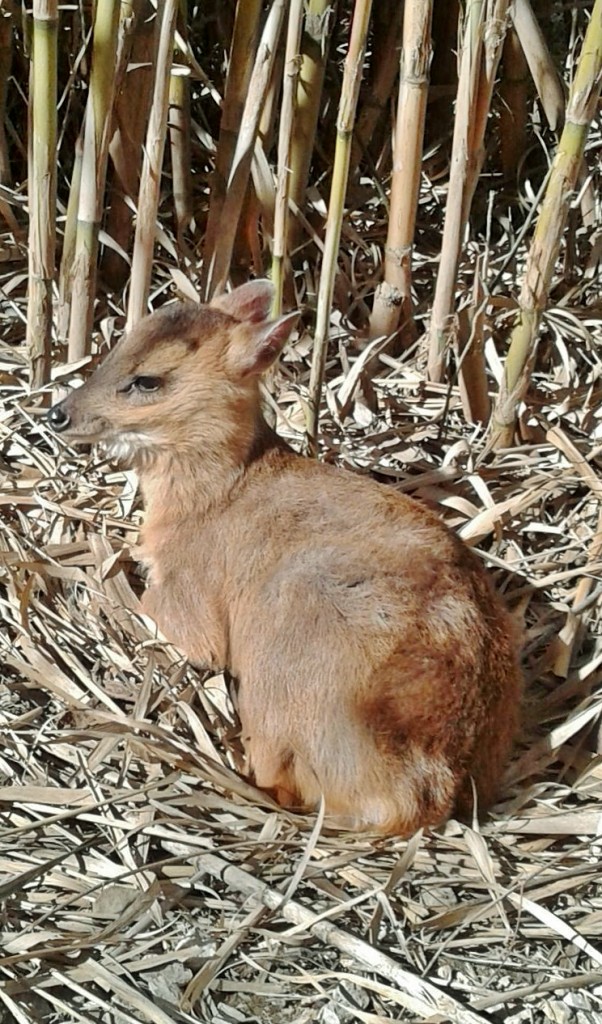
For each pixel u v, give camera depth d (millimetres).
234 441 1015
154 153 1157
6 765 958
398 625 918
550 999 846
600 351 1382
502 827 957
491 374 1339
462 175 1190
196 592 1021
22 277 1363
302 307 1347
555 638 1102
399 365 1342
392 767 907
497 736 953
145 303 1241
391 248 1291
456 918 881
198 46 1500
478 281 1229
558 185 1132
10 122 1435
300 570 953
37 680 1008
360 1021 820
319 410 1235
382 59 1408
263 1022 816
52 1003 808
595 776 1015
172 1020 797
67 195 1454
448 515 1196
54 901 869
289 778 964
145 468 1056
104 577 1076
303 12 1159
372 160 1525
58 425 1026
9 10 1289
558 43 1540
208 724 1017
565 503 1233
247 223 1348
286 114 1105
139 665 1032
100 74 1129
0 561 1071
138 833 917
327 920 871
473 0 1120
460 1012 814
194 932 861
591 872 921
